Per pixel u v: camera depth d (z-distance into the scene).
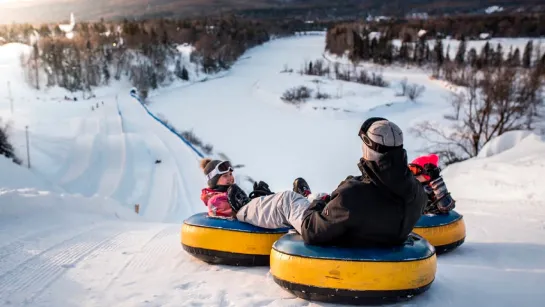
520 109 29.19
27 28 136.50
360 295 4.32
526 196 11.34
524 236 7.38
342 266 4.33
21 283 5.38
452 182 14.06
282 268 4.61
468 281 5.04
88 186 33.03
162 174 36.03
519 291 4.74
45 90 84.44
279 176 47.69
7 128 43.16
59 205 11.05
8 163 26.83
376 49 117.00
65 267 5.98
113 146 43.31
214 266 5.83
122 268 5.92
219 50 121.88
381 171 4.30
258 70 118.25
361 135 4.41
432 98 80.19
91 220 10.12
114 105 72.88
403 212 4.39
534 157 13.12
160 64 100.38
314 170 50.09
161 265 6.01
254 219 5.68
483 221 8.81
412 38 132.50
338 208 4.43
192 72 107.19
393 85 89.75
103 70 92.06
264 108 79.88
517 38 142.12
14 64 92.44
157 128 54.22
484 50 98.94
